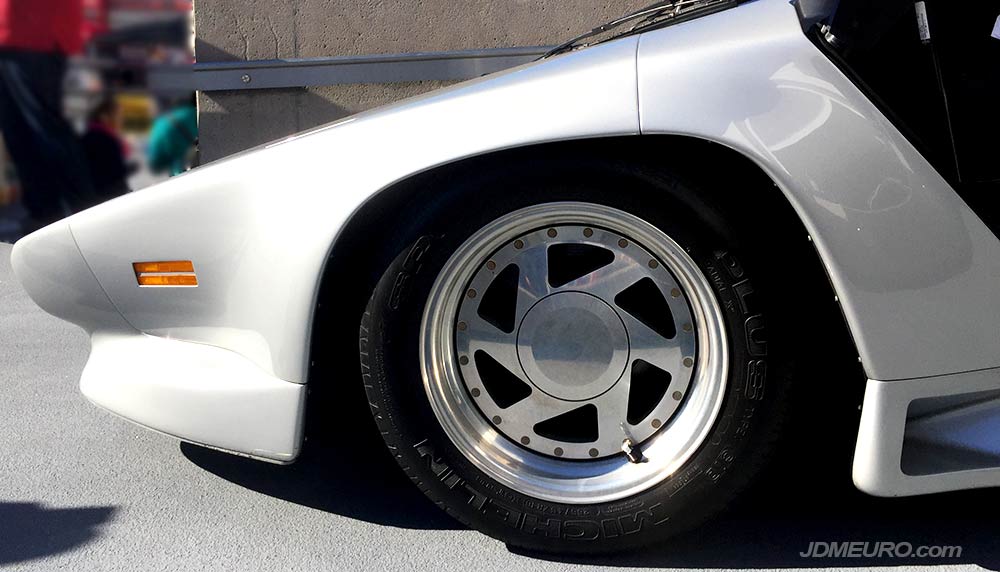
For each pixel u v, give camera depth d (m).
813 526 1.87
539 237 1.71
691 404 1.71
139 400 1.90
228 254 1.77
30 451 2.40
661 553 1.79
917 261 1.54
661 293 1.70
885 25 1.54
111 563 1.79
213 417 1.81
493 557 1.78
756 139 1.53
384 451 2.32
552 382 1.75
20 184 6.30
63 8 6.12
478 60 5.08
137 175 6.38
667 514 1.70
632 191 1.64
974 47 1.54
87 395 2.01
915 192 1.53
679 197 1.62
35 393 2.90
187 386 1.84
